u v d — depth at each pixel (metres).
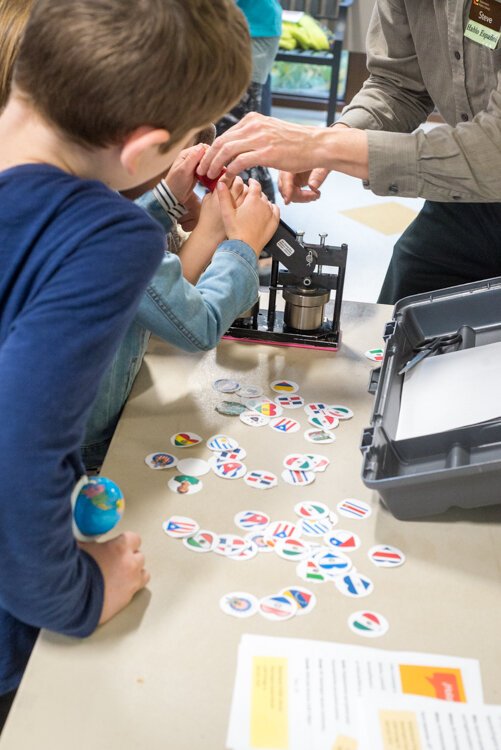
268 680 0.78
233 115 3.65
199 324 1.20
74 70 0.67
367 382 1.33
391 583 0.91
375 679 0.79
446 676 0.79
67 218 0.70
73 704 0.76
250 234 1.30
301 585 0.90
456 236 1.91
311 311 1.42
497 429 1.03
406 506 1.00
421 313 1.37
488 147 1.36
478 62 1.58
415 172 1.38
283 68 5.49
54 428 0.68
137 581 0.87
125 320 0.72
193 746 0.72
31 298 0.71
